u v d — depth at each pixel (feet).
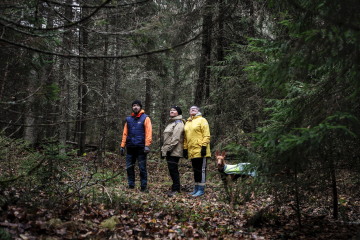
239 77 28.68
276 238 9.87
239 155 10.00
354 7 7.22
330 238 9.62
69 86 24.25
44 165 13.33
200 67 35.58
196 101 35.37
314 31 7.17
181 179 23.97
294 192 10.71
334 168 10.53
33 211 9.07
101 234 8.63
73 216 9.73
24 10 9.24
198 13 20.44
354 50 7.34
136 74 36.47
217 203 14.76
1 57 10.30
